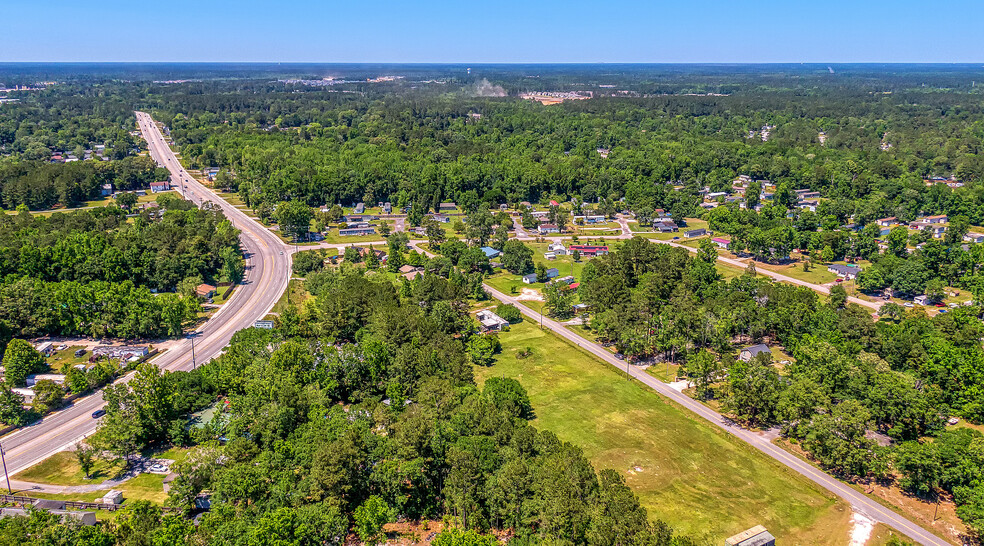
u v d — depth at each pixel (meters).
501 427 122.62
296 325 185.25
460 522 108.75
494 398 143.62
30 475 124.25
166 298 195.38
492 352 185.50
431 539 106.44
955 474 115.25
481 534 106.50
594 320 197.75
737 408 147.25
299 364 151.25
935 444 121.12
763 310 190.75
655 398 159.38
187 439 136.50
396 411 138.38
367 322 187.00
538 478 105.62
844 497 120.50
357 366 153.12
